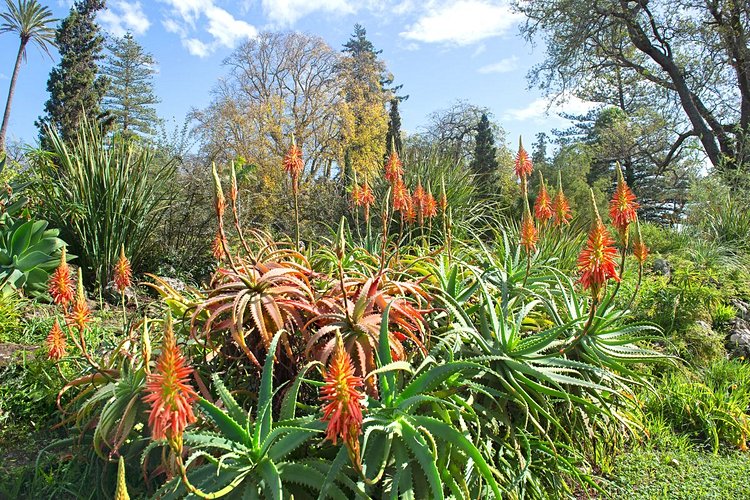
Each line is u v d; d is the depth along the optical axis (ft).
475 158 63.87
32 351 13.57
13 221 19.60
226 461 7.43
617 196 10.89
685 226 36.22
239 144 88.69
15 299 16.48
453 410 8.79
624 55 75.51
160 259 24.47
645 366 15.78
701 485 11.11
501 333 11.00
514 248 19.97
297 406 9.20
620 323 13.78
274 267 10.16
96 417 9.12
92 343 13.62
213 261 26.35
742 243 34.12
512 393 10.18
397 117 81.30
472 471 8.75
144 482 9.05
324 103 102.32
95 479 9.00
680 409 14.19
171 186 27.07
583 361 12.29
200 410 8.05
